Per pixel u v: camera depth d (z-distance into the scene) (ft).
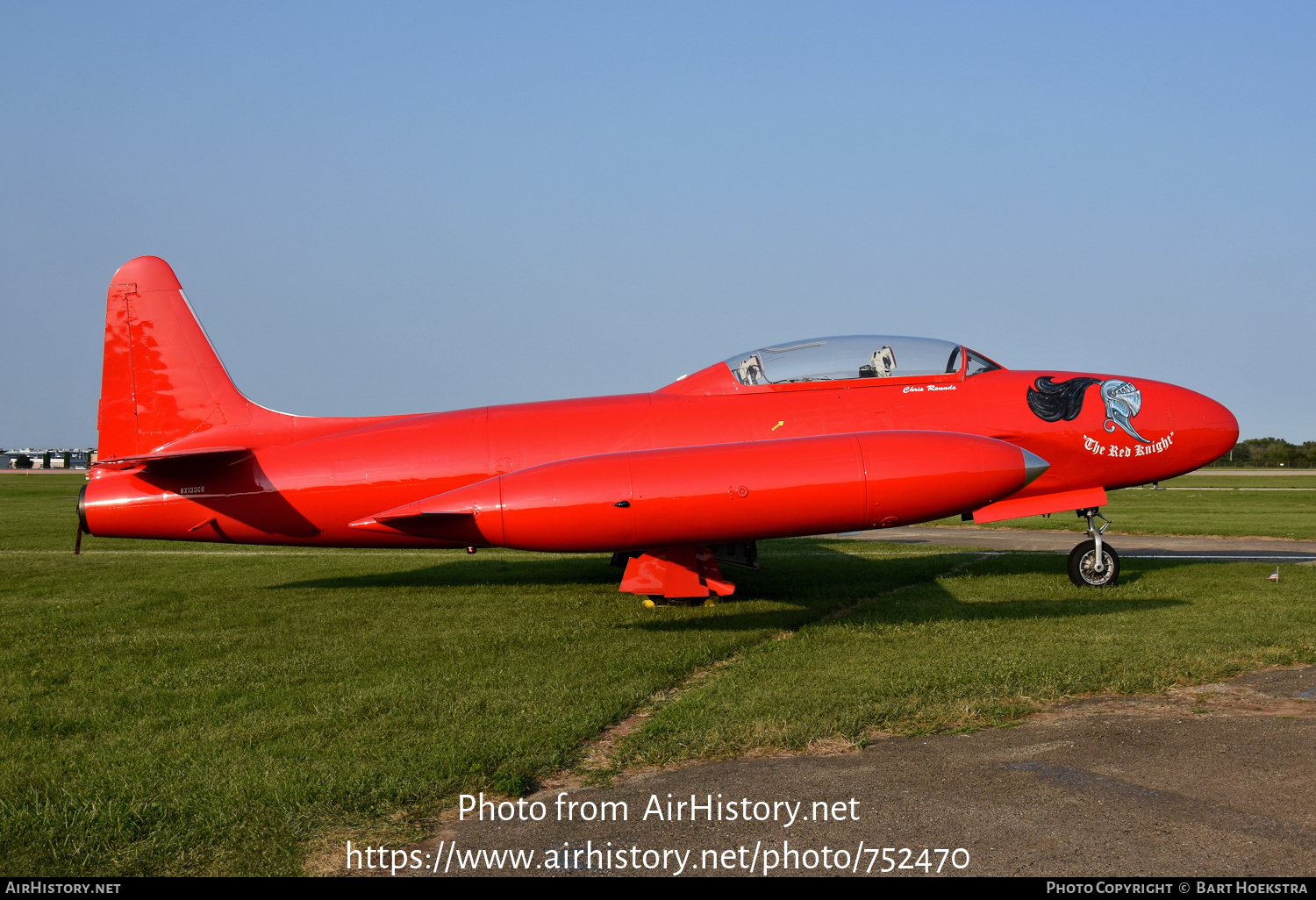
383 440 34.45
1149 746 15.56
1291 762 14.57
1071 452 34.09
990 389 34.40
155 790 14.29
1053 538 59.72
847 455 26.58
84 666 23.39
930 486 26.13
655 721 17.43
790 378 34.14
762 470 26.40
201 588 37.81
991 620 27.20
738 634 26.18
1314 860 11.21
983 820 12.66
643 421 33.65
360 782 14.32
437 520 27.78
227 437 35.58
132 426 35.65
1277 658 21.26
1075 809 12.94
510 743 16.14
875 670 20.88
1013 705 17.87
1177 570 38.17
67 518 78.38
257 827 12.84
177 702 19.93
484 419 34.63
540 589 37.29
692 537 26.73
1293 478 166.81
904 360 34.47
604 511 26.40
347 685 20.93
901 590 34.24
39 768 15.49
